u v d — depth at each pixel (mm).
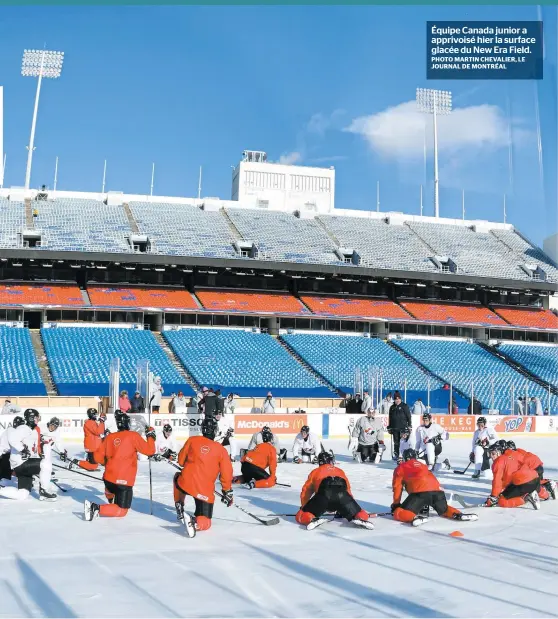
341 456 22453
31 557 7863
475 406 34812
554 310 56500
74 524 9922
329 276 50375
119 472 10477
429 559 8062
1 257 42719
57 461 19047
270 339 46062
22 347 39312
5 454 12688
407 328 50594
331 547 8641
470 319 51594
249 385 38562
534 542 9094
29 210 49750
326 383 40000
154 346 42000
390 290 53656
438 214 64375
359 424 20500
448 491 13953
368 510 11727
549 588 6867
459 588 6840
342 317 47656
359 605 6277
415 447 18594
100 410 30500
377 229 57500
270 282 51188
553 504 12367
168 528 9695
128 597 6391
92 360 38781
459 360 46625
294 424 29609
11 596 6375
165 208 54531
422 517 10211
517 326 51406
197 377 38562
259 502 12305
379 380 36094
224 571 7355
